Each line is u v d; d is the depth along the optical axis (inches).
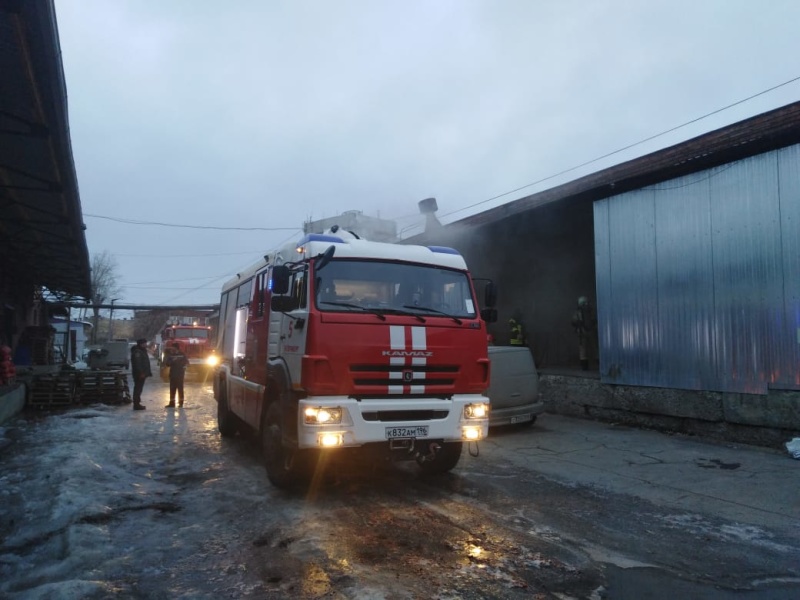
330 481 256.4
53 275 824.3
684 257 367.6
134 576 153.9
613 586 149.8
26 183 387.2
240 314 346.0
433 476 267.4
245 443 354.6
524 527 195.5
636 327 398.6
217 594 143.3
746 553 173.0
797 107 299.0
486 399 238.2
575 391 452.1
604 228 427.8
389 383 218.8
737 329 335.3
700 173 359.6
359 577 153.5
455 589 146.6
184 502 224.2
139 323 3563.0
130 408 550.0
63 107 266.5
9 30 200.4
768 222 321.4
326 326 211.5
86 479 250.4
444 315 238.1
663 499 229.1
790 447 295.4
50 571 154.6
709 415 349.4
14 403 469.4
